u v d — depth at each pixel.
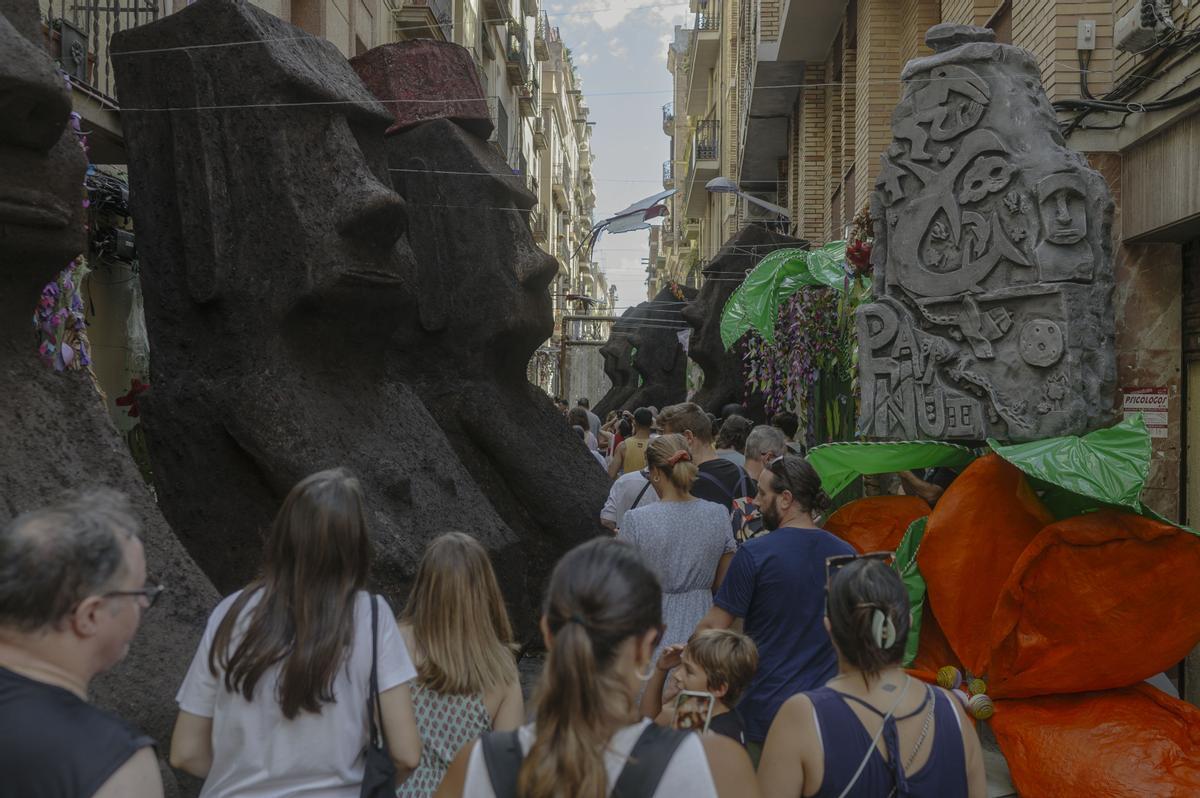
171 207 6.85
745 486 6.18
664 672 4.09
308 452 6.49
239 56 6.78
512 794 2.07
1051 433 5.57
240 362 6.74
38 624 2.08
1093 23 7.09
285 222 6.74
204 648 2.88
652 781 2.05
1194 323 6.90
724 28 39.84
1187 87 6.06
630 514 4.87
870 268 8.01
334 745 2.79
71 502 2.22
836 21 18.19
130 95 6.91
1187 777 4.65
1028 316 5.68
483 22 32.19
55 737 2.01
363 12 17.20
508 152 38.00
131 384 9.06
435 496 7.38
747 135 26.06
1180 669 6.66
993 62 5.90
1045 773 4.86
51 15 7.51
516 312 9.25
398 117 9.48
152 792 2.06
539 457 9.20
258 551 6.54
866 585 2.72
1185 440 7.00
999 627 5.17
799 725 2.70
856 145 15.00
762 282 10.14
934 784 2.65
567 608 2.12
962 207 5.94
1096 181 5.62
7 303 4.63
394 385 7.89
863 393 6.30
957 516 5.44
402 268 7.72
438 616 3.34
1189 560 4.98
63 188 4.68
